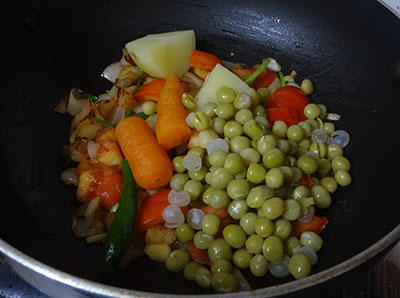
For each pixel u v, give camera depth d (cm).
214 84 20
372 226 17
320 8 22
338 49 22
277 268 15
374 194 18
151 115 20
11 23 20
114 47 23
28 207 17
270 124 20
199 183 17
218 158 17
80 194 18
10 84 20
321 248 17
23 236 16
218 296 11
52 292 12
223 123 19
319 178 19
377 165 18
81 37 23
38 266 11
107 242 16
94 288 11
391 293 18
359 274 13
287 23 23
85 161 19
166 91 20
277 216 15
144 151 18
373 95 20
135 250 16
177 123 19
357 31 21
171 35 22
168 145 19
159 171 17
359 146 20
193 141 19
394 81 19
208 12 24
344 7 21
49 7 21
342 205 18
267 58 24
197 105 20
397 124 18
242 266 16
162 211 17
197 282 15
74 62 22
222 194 16
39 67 21
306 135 20
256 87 22
